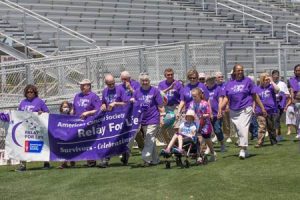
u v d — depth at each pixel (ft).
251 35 108.58
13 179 35.27
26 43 72.38
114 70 55.06
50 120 39.09
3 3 75.36
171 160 40.70
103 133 38.99
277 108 48.37
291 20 127.13
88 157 38.96
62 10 89.76
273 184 30.37
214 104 44.98
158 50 58.13
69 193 30.30
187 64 56.29
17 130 38.73
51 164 41.75
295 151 42.70
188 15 109.50
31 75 49.85
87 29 86.12
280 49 77.41
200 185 30.86
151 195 28.91
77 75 53.01
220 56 59.88
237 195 28.09
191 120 36.91
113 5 99.19
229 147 47.65
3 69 53.93
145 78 38.42
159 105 38.68
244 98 39.58
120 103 39.01
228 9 118.52
